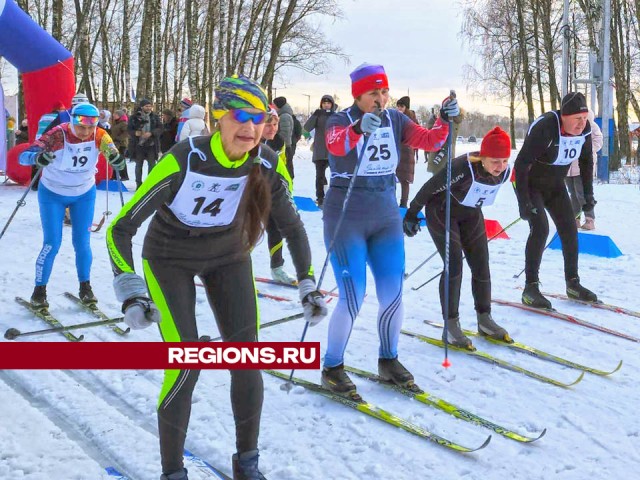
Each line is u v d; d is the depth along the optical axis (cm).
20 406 325
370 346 416
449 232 398
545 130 467
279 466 276
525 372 372
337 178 340
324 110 961
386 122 340
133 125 1111
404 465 276
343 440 298
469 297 525
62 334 429
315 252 673
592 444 294
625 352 406
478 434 303
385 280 341
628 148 2327
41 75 1081
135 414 324
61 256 646
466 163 389
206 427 309
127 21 2128
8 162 1145
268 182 241
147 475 266
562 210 498
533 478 266
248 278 249
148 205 225
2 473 264
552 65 2270
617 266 633
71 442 291
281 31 2275
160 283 241
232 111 219
